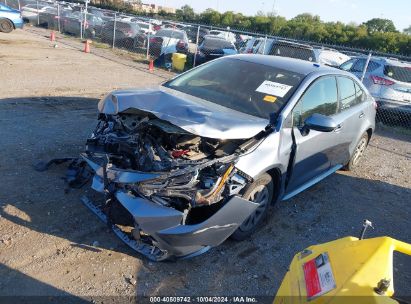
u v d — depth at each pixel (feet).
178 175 10.68
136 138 12.32
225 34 71.31
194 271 11.67
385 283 5.88
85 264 11.19
